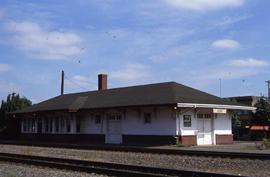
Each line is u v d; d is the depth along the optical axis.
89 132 43.47
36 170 18.72
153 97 37.47
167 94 36.94
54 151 30.31
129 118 39.00
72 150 30.72
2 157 24.05
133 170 18.12
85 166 18.86
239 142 41.09
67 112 45.09
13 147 35.94
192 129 36.16
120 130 39.91
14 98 57.97
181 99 35.19
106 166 19.58
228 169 18.55
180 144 34.72
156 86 40.84
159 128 36.22
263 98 52.28
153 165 20.67
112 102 40.69
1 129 55.22
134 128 38.41
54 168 19.44
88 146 33.03
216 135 38.06
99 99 44.03
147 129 37.22
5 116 56.41
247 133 49.59
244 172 17.44
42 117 49.78
